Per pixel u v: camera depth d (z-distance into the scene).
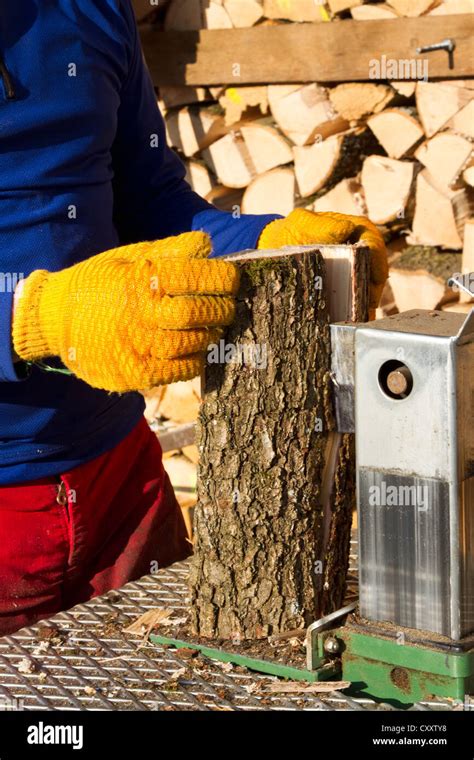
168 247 1.32
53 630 1.49
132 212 2.02
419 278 3.09
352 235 1.71
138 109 1.91
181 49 3.27
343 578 1.51
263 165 3.26
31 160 1.63
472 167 2.93
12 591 1.79
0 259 1.63
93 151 1.73
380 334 1.25
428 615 1.28
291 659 1.36
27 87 1.60
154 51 3.32
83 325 1.29
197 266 1.28
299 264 1.36
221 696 1.29
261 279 1.34
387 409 1.26
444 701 1.25
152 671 1.37
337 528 1.48
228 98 3.28
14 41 1.59
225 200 3.42
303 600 1.44
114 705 1.27
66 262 1.69
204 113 3.33
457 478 1.23
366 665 1.32
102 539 1.92
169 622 1.50
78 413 1.78
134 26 1.86
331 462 1.45
